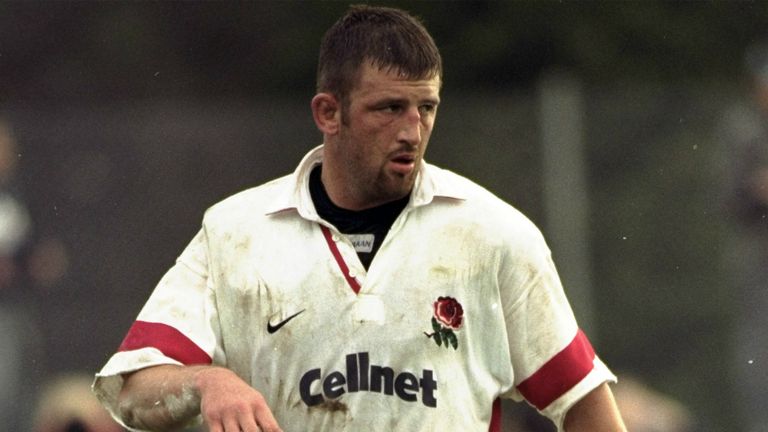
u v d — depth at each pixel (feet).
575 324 55.11
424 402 52.49
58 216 132.67
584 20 168.04
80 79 200.64
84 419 101.55
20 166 132.57
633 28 168.96
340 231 53.93
